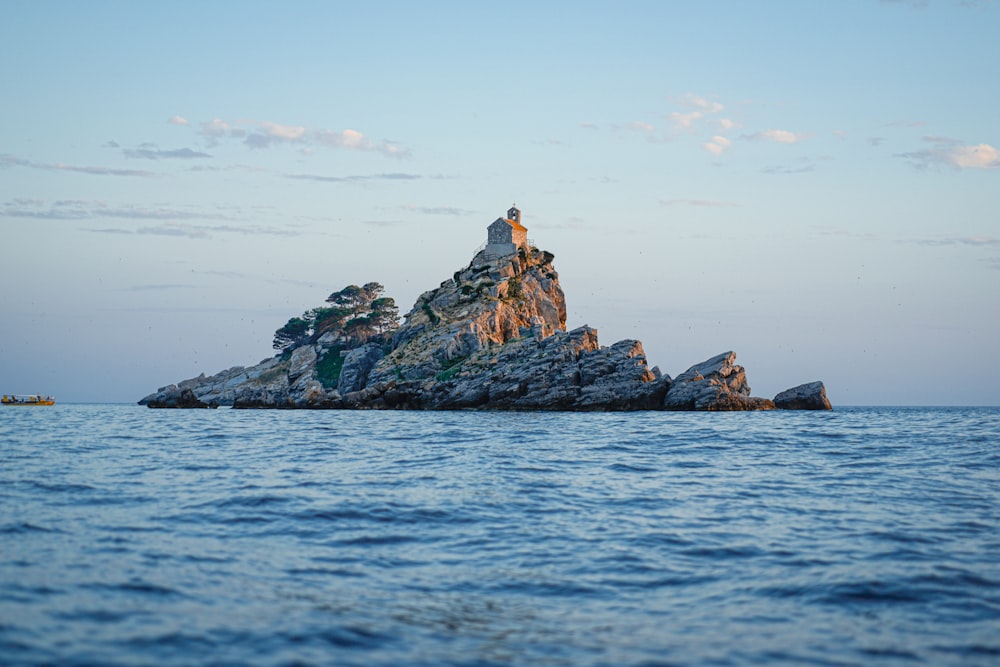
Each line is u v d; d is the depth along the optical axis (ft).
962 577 70.38
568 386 432.66
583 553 79.36
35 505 99.86
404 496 111.45
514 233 630.33
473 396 452.35
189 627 56.03
